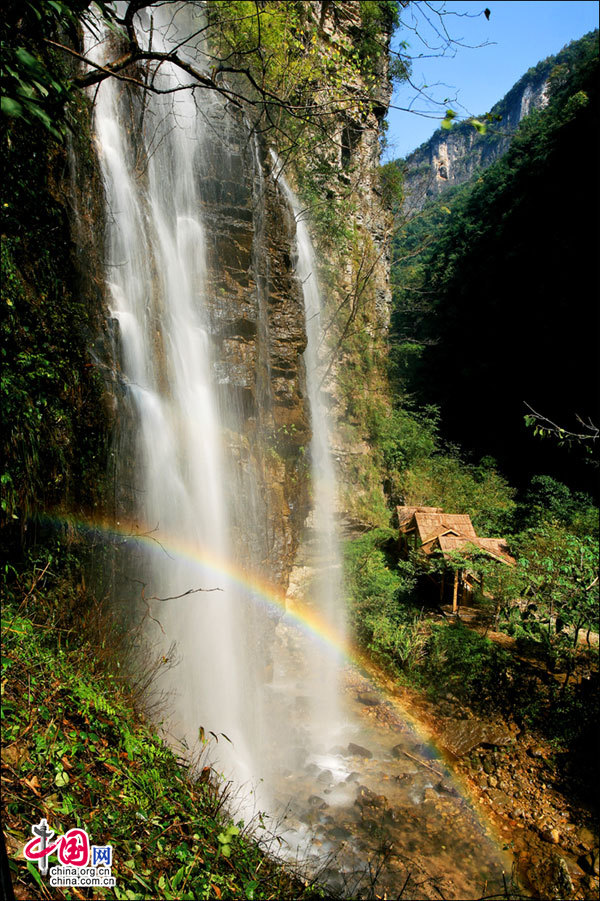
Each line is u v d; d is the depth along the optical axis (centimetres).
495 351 2750
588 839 636
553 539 1272
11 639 407
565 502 1689
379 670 1004
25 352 479
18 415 456
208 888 309
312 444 1246
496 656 973
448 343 3047
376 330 1772
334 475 1427
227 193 824
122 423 614
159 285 714
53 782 316
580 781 725
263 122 957
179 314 751
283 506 917
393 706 901
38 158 493
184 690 654
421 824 631
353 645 1062
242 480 792
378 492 1587
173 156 778
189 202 793
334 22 1437
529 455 2422
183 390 734
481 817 663
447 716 878
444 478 1786
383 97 1592
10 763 315
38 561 501
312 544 1220
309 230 1354
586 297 2325
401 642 1019
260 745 738
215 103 861
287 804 624
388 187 1872
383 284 1875
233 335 810
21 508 475
